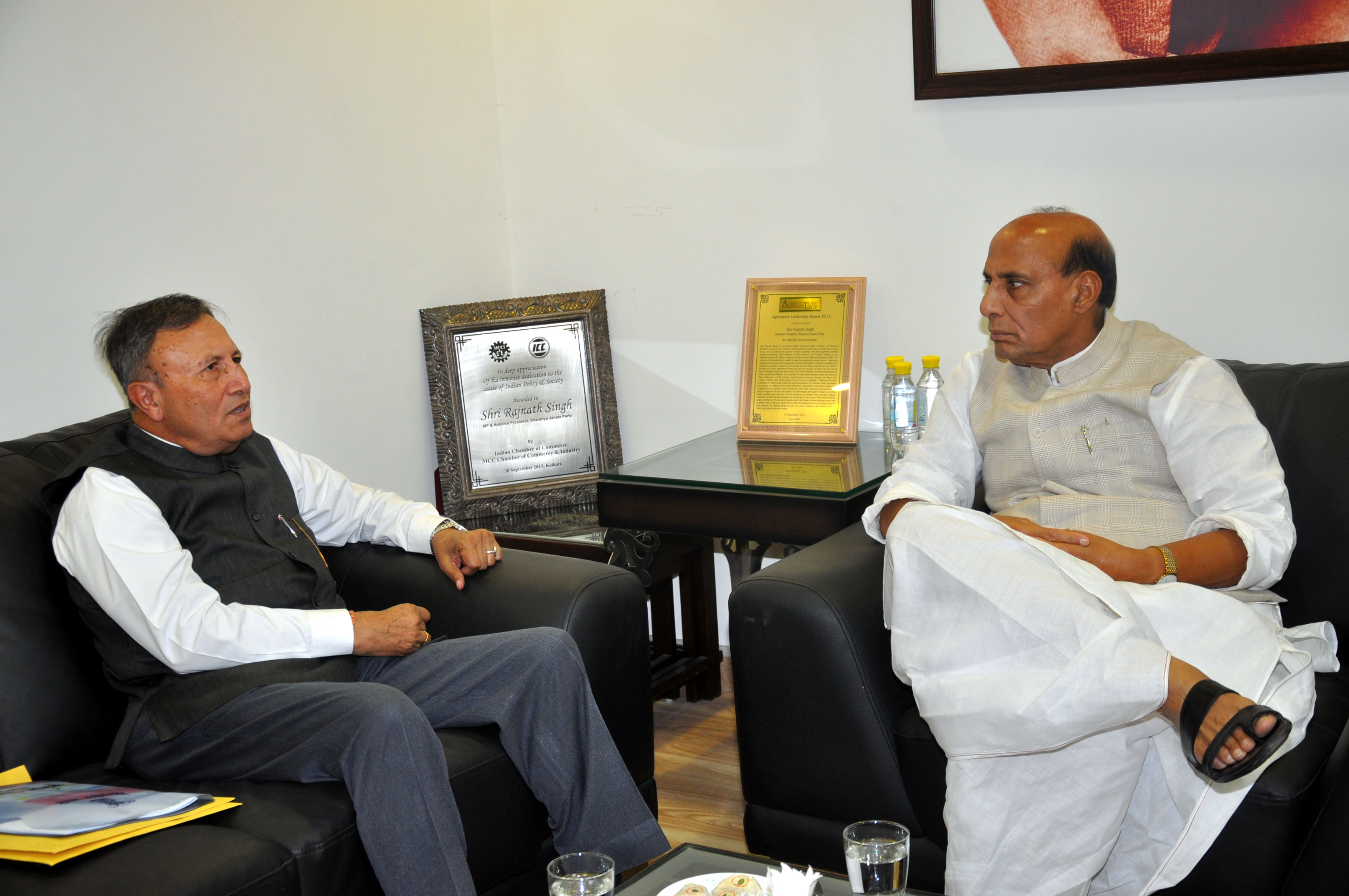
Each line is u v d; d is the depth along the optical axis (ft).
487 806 5.30
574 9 9.47
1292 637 5.40
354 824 4.80
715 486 7.31
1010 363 6.42
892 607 5.44
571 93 9.64
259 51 7.89
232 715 5.18
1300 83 6.97
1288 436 6.00
